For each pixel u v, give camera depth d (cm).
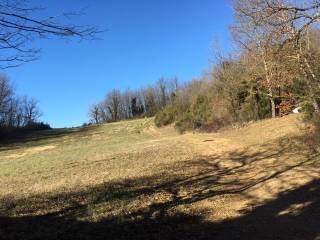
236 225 976
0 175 2238
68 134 6625
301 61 1848
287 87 2462
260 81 2692
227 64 3812
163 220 1027
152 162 2061
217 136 3119
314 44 1927
